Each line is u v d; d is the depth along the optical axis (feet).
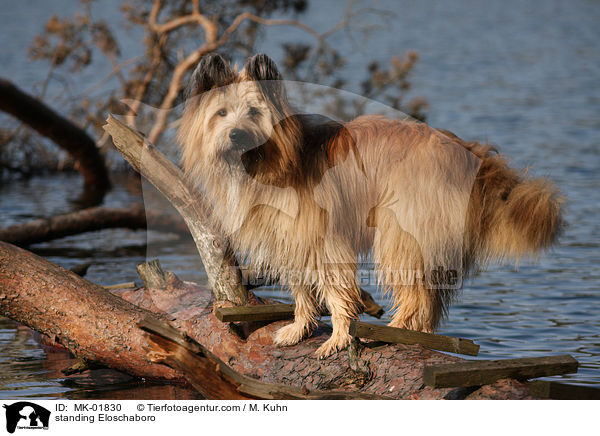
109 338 28.43
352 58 164.96
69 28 88.12
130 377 30.12
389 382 24.06
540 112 116.47
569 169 77.56
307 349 26.50
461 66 179.52
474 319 37.27
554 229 25.52
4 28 236.63
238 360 27.17
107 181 83.15
